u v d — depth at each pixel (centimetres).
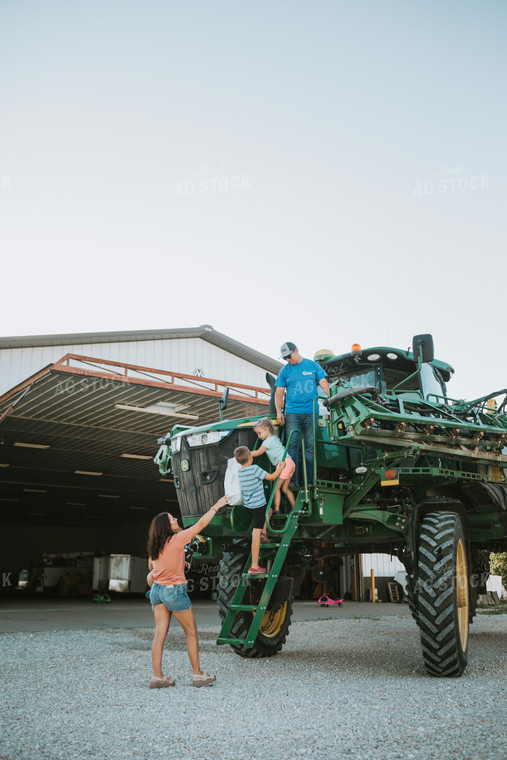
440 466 664
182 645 837
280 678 562
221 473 595
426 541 568
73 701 471
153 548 532
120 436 1819
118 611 1616
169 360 2205
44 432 1745
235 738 366
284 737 366
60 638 942
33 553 4191
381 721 397
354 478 632
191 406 1576
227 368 2362
